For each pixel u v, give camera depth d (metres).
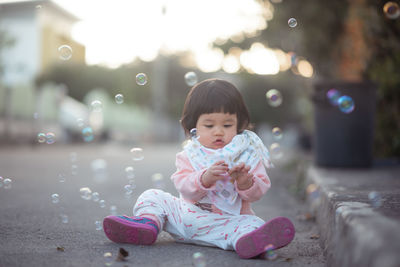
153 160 8.45
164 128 22.69
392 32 4.19
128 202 3.25
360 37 4.78
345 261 1.35
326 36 5.97
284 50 7.43
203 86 1.97
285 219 1.69
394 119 4.47
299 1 6.12
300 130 12.46
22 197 3.34
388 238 1.12
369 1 4.40
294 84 8.90
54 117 16.39
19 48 14.80
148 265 1.60
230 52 7.92
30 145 13.86
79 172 5.73
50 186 4.13
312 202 2.92
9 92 13.94
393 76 4.23
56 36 16.53
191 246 1.90
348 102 3.43
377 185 2.46
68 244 1.91
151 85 23.16
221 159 1.89
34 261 1.64
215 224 1.86
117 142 16.88
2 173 5.25
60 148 13.40
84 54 19.03
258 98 20.02
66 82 17.36
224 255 1.75
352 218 1.41
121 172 5.93
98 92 19.78
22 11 14.88
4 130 13.66
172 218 1.96
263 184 1.85
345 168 3.76
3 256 1.70
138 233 1.88
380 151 4.77
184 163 1.95
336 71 6.00
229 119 1.92
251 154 1.94
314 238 2.17
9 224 2.32
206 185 1.83
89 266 1.58
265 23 7.15
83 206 2.99
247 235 1.70
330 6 5.72
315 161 3.96
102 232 2.16
